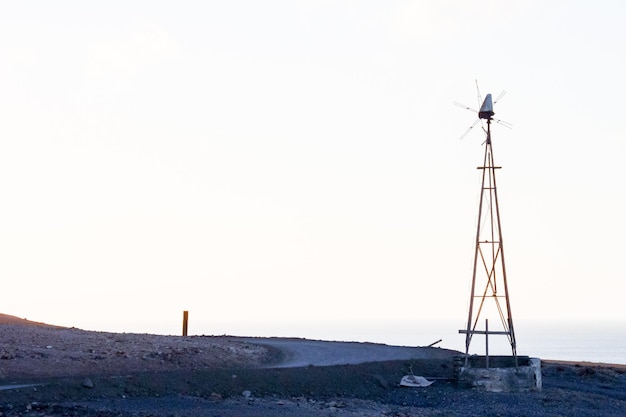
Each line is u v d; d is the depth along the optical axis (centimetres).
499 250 5150
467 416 4197
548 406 4519
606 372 5922
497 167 5169
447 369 5319
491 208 5172
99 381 4072
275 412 3909
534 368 4969
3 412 3522
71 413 3544
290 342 6981
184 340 5984
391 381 4994
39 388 3856
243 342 6384
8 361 4384
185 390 4253
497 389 4888
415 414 4166
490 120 5188
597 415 4341
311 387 4653
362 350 6256
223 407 3956
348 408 4225
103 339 5562
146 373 4341
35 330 5888
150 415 3584
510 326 5062
